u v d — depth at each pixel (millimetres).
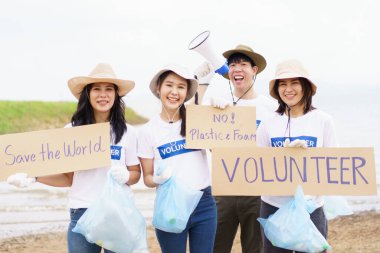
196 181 2918
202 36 3502
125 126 2941
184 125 2990
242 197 3672
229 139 3031
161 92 2955
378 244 5230
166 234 2873
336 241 5371
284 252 2893
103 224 2500
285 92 2939
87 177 2820
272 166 2922
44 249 5223
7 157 2834
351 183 2852
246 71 3764
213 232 2959
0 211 6371
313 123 2936
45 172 2822
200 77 3643
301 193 2715
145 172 2971
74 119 2965
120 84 2875
